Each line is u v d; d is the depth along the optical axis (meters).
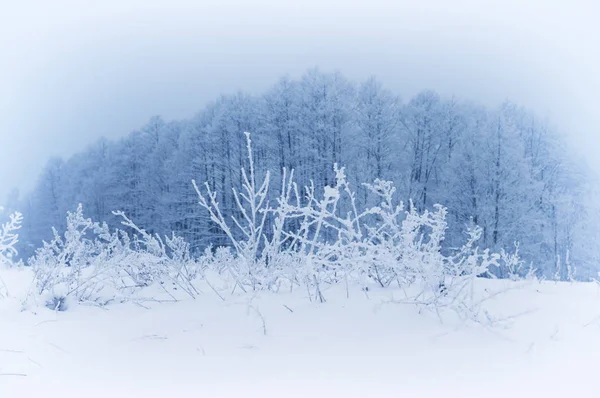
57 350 2.69
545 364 2.33
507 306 3.28
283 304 3.25
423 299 3.00
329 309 3.10
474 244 17.97
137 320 3.21
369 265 3.38
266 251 3.61
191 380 2.23
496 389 2.07
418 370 2.28
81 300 3.83
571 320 2.98
